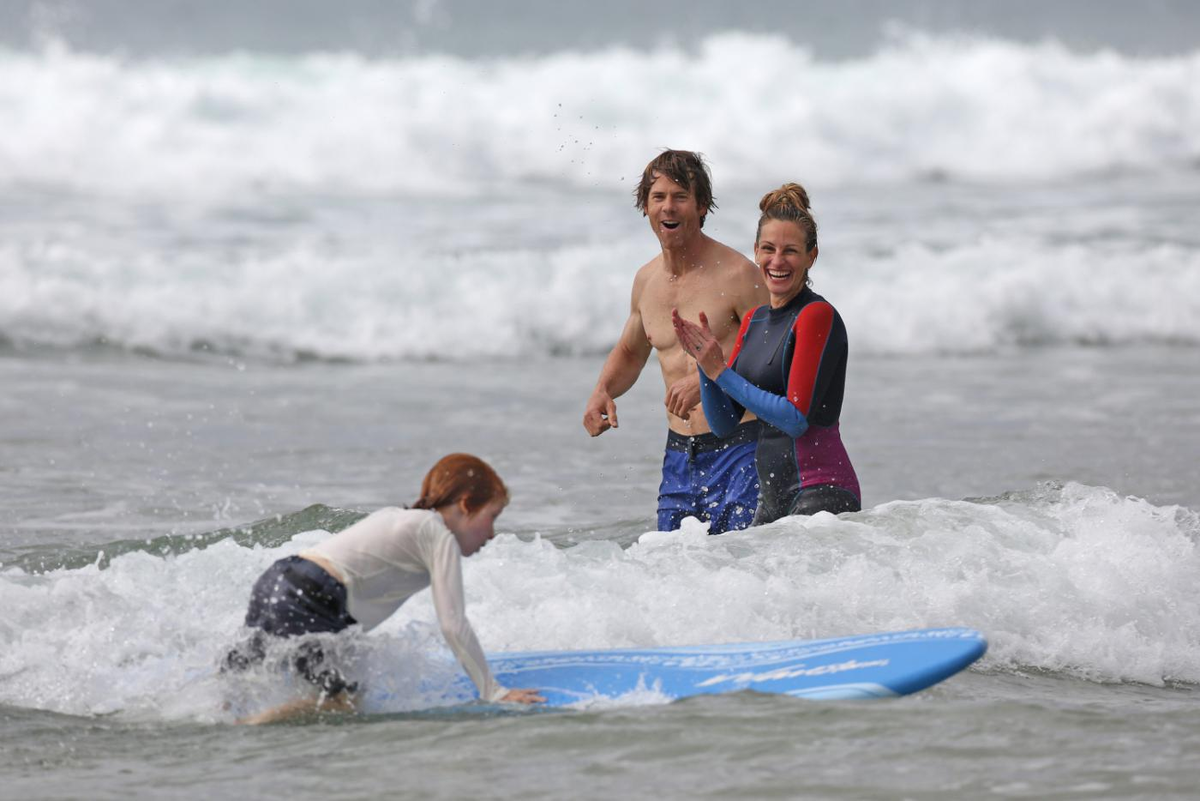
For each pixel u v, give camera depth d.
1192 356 55.50
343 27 119.56
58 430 39.34
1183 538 23.70
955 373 51.81
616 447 39.09
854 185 85.81
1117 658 20.75
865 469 35.56
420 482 34.53
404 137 81.50
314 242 64.44
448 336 55.91
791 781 15.13
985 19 130.38
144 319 53.72
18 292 53.50
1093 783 15.04
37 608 20.50
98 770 15.86
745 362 23.77
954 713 17.36
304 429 40.78
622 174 82.94
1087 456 37.22
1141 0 140.12
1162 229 71.00
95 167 76.31
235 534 27.33
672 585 21.36
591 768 15.60
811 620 20.88
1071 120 92.31
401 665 18.52
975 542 22.88
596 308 57.47
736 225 69.81
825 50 111.19
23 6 110.31
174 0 117.75
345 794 14.98
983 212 76.44
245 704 17.92
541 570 22.03
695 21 124.38
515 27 122.12
